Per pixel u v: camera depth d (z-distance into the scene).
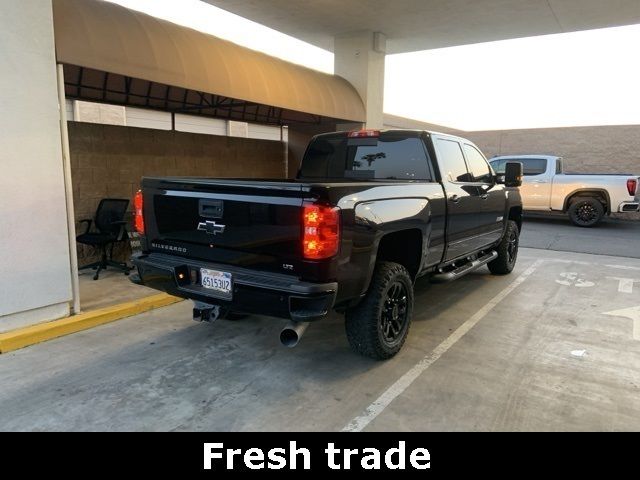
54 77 4.41
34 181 4.33
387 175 4.95
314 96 8.30
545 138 16.48
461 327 4.87
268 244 3.26
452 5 8.34
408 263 4.34
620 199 12.53
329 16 8.91
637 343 4.47
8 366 3.85
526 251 9.41
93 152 6.83
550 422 3.12
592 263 8.16
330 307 3.17
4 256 4.18
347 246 3.28
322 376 3.74
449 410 3.26
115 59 5.02
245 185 3.30
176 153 8.03
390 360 4.05
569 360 4.08
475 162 5.77
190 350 4.22
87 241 6.15
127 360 4.00
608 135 15.47
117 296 5.48
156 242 3.94
